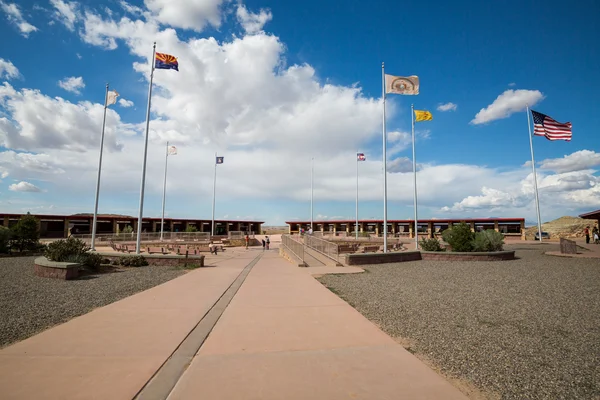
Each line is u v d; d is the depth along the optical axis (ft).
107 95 70.49
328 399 11.18
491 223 157.58
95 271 45.52
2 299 27.40
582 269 50.19
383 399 11.25
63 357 14.67
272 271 47.80
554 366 14.74
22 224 74.49
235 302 26.40
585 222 194.59
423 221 163.02
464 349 16.71
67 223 155.22
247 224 221.87
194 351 15.55
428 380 12.78
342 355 15.20
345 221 183.21
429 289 33.63
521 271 48.16
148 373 13.05
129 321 20.53
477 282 38.24
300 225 204.85
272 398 11.20
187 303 25.72
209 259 73.72
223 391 11.64
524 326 20.83
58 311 23.59
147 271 46.91
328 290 31.96
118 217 166.20
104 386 11.92
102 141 70.33
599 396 12.04
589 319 22.58
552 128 98.58
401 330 19.83
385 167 63.62
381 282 38.19
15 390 11.57
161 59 60.59
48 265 39.29
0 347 16.47
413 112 83.05
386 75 64.34
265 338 17.47
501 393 12.20
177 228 192.34
